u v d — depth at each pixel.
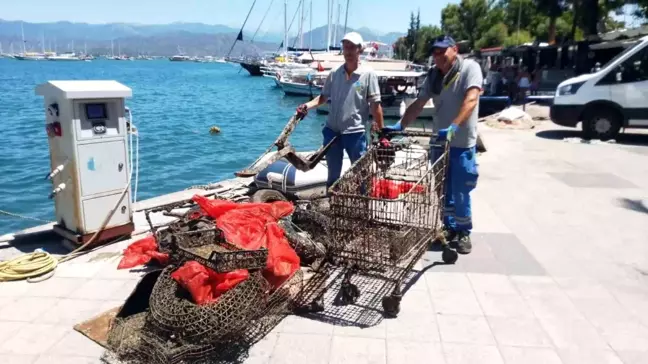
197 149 18.66
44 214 10.58
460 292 4.60
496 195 7.82
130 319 3.97
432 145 5.14
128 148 5.81
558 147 12.14
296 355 3.65
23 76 79.12
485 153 11.38
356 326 4.04
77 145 5.20
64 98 5.05
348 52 5.43
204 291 3.68
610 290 4.66
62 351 3.69
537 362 3.58
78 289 4.63
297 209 5.43
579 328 4.02
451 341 3.83
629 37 28.08
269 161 5.46
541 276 4.94
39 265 4.91
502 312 4.26
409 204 4.44
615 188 8.23
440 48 4.91
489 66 37.88
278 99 43.44
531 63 39.00
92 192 5.39
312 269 4.83
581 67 29.84
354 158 5.80
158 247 4.75
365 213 4.22
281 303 4.14
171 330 3.55
